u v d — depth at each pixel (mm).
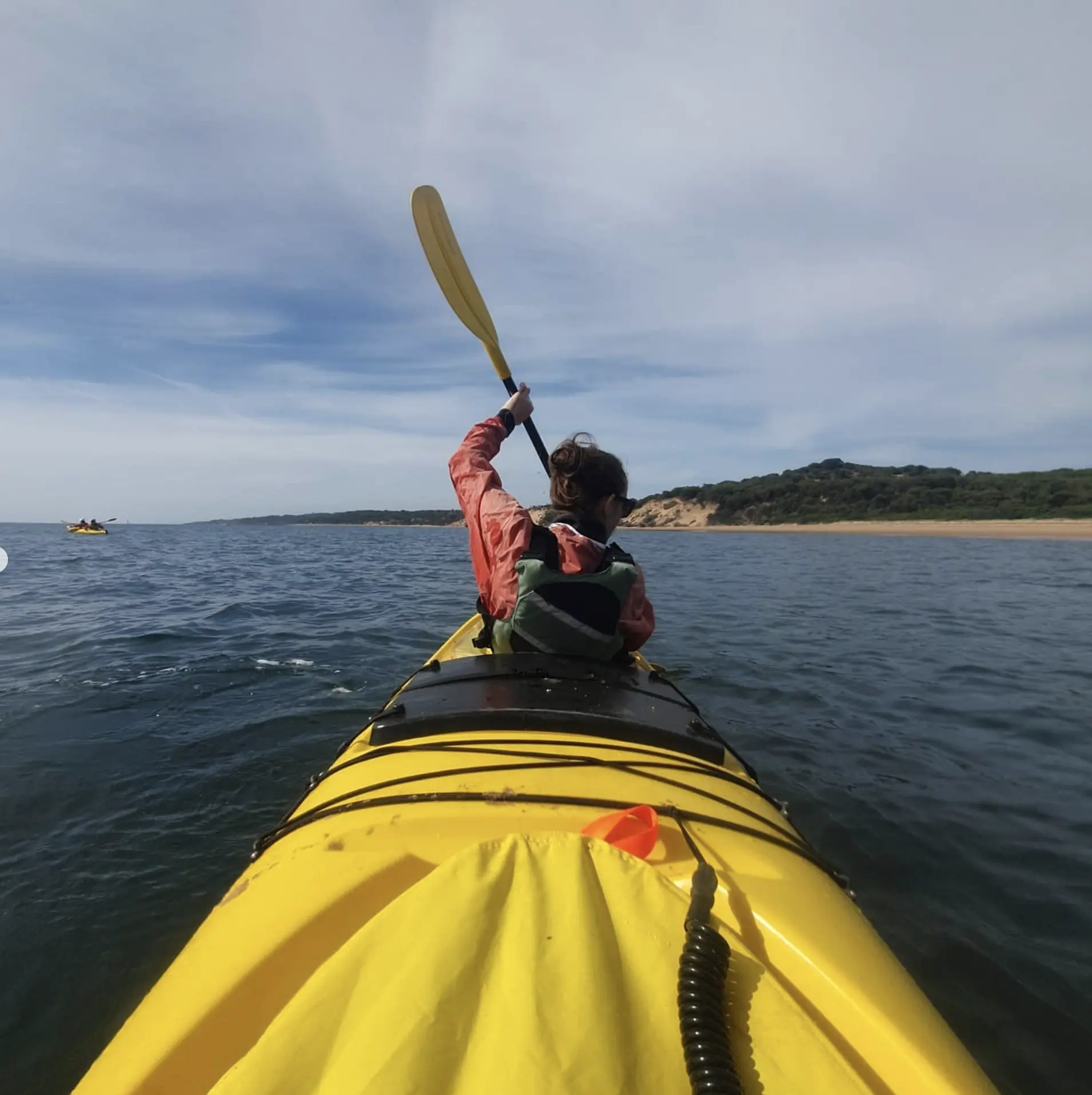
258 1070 647
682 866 1176
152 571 16047
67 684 5062
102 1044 1926
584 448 2145
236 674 5391
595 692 1774
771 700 4863
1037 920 2393
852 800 3258
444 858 1162
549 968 745
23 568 16922
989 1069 1810
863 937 1093
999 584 13219
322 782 1630
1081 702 4855
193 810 3146
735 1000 799
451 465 2262
